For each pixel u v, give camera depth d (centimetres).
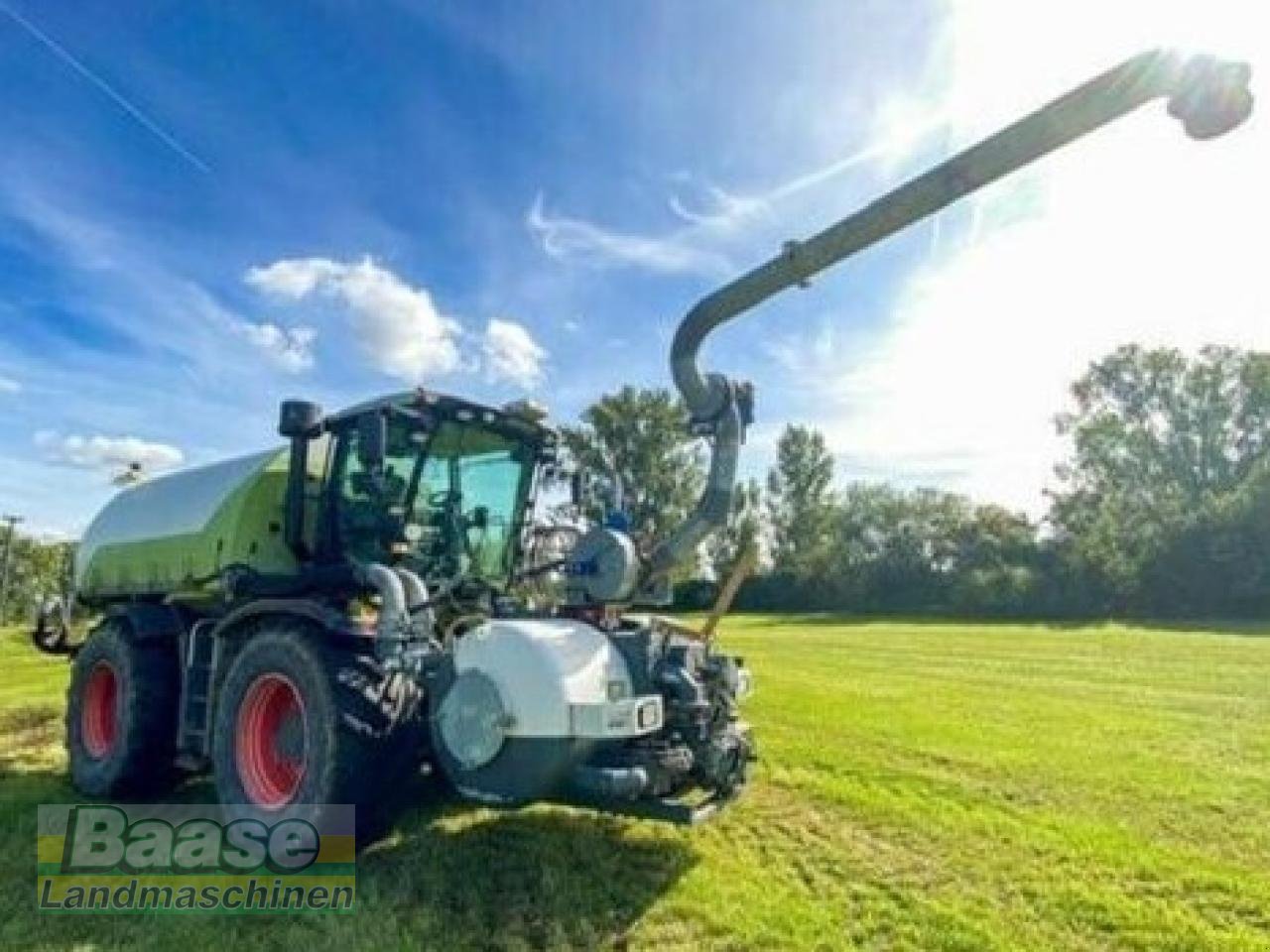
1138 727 863
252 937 372
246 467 609
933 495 4762
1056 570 3819
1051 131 370
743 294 469
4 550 3675
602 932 377
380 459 510
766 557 5088
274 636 488
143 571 646
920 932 376
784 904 405
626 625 475
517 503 617
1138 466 4853
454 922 386
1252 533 3400
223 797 488
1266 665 1530
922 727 862
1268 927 383
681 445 3036
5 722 884
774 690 1171
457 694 418
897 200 412
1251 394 4647
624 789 397
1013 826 523
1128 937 371
